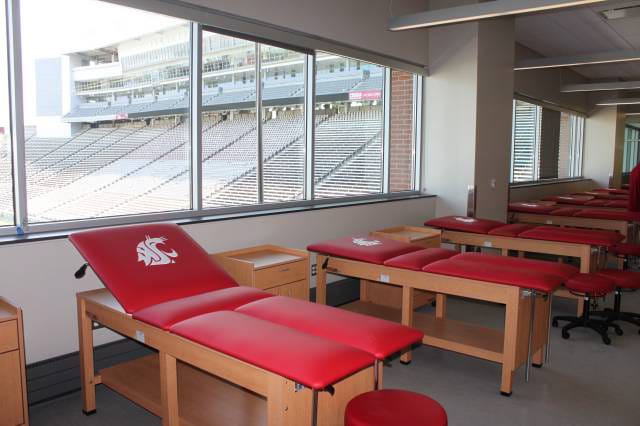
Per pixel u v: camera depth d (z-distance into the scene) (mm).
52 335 3033
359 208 5223
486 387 3346
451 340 3539
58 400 3076
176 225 3242
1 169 2980
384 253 3721
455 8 4406
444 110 6238
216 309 2541
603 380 3463
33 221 3127
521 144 9148
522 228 5098
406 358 3703
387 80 5910
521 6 4074
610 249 5164
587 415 2984
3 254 2805
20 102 2980
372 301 4656
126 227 3014
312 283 4715
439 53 6211
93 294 2943
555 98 10273
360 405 1924
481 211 6266
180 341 2299
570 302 5434
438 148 6328
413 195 6246
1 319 2387
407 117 6301
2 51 2939
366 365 1977
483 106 6102
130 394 2789
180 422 2494
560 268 3395
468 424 2865
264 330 2184
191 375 3035
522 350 3303
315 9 4605
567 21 7184
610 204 8242
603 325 4270
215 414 2576
